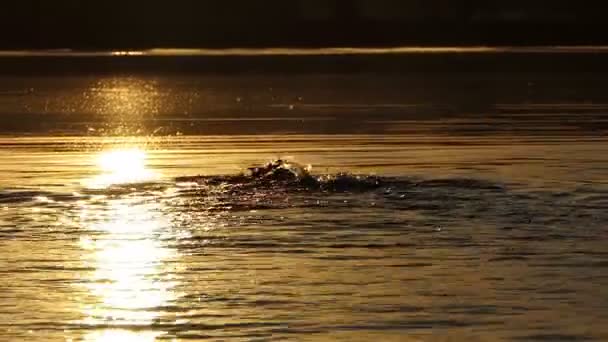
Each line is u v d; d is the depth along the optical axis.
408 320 28.12
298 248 36.12
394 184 47.31
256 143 63.06
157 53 132.50
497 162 53.59
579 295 30.17
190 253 35.56
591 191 45.22
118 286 31.53
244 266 33.72
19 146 62.31
